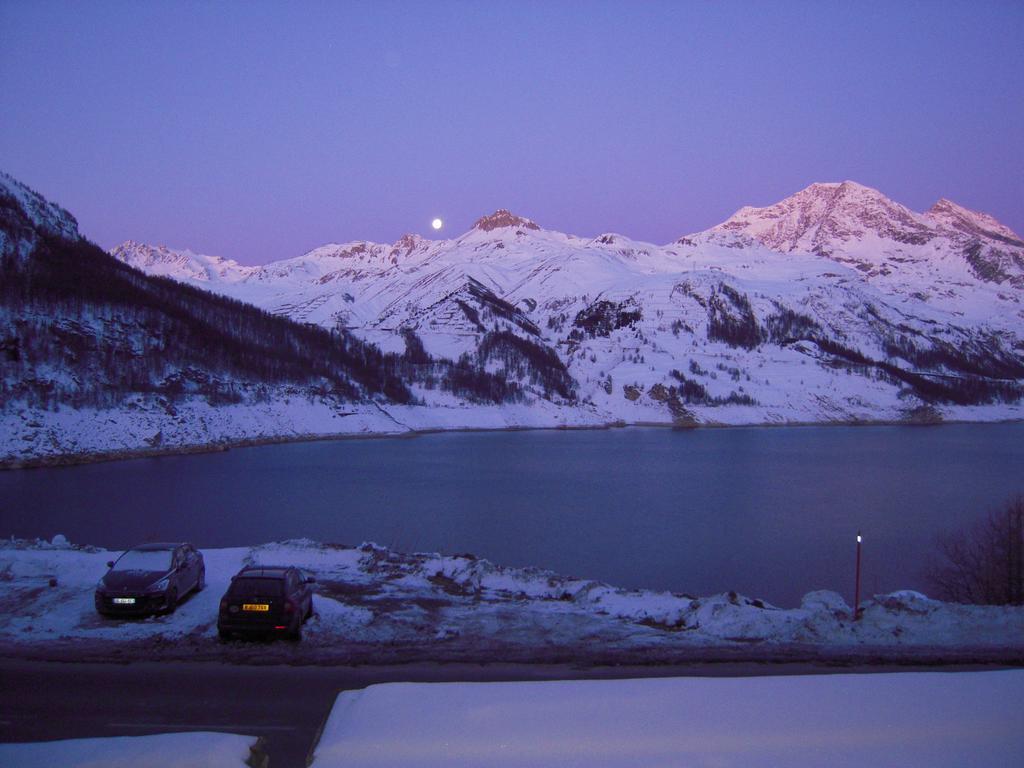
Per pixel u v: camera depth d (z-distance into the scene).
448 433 164.62
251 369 145.75
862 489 82.06
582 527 58.47
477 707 9.45
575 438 159.12
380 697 9.78
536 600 22.84
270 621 16.77
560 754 8.20
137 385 119.06
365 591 22.73
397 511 65.88
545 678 13.67
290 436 133.12
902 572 43.44
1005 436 170.75
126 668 14.26
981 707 9.49
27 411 100.75
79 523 58.38
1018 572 25.92
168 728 11.16
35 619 18.33
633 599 22.50
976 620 18.81
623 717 9.13
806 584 40.88
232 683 13.38
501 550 49.81
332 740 8.61
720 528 57.88
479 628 18.61
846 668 14.45
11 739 10.62
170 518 61.12
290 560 26.88
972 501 72.69
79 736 10.77
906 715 9.23
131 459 103.06
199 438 116.69
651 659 14.95
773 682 10.36
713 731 8.76
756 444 147.88
